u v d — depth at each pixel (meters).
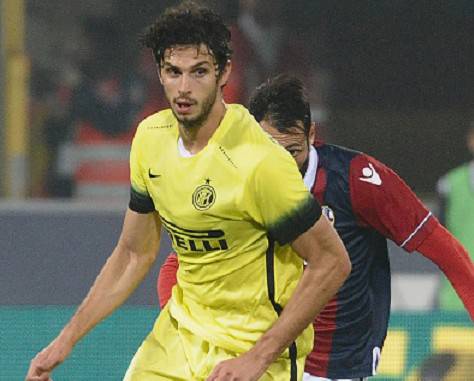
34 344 22.94
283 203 12.51
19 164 33.62
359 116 39.03
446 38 39.84
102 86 36.31
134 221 13.98
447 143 39.44
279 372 13.44
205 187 12.60
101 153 35.88
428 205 29.22
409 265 24.98
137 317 22.73
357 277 15.73
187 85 12.27
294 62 36.97
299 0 37.28
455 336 22.81
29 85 34.91
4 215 25.62
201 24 12.27
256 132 12.65
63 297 25.64
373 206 15.45
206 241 12.87
